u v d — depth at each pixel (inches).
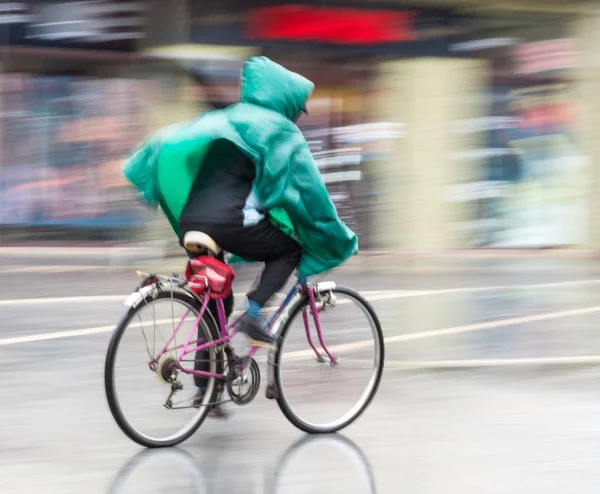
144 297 377.7
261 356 432.1
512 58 1125.1
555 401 463.5
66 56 1011.3
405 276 935.7
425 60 1098.7
